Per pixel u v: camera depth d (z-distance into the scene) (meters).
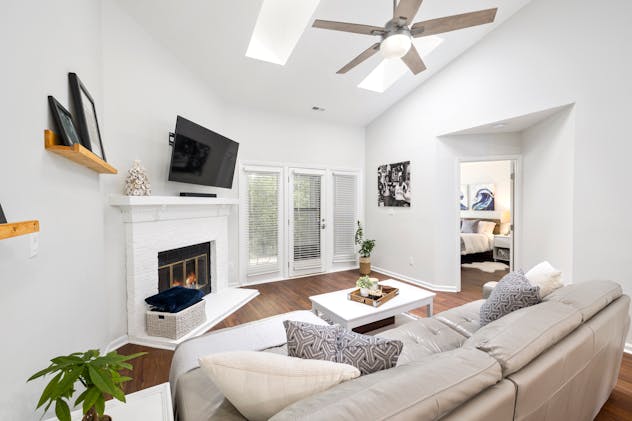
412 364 0.89
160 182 3.04
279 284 4.46
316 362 0.95
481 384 0.79
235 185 4.31
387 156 4.96
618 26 2.38
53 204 1.40
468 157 3.94
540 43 2.90
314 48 3.25
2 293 0.99
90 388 0.80
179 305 2.65
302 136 4.89
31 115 1.22
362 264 5.04
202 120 3.68
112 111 2.48
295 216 4.86
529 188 3.52
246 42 3.04
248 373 0.93
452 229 4.05
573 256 2.71
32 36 1.26
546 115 3.07
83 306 1.81
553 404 1.02
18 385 1.08
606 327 1.35
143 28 2.77
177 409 1.24
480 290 4.09
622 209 2.38
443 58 3.73
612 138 2.43
